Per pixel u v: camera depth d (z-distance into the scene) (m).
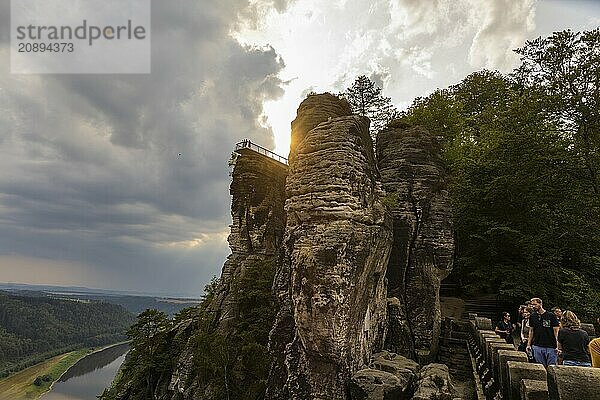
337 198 14.94
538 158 28.19
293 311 15.28
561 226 27.30
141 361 42.16
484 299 30.58
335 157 15.55
